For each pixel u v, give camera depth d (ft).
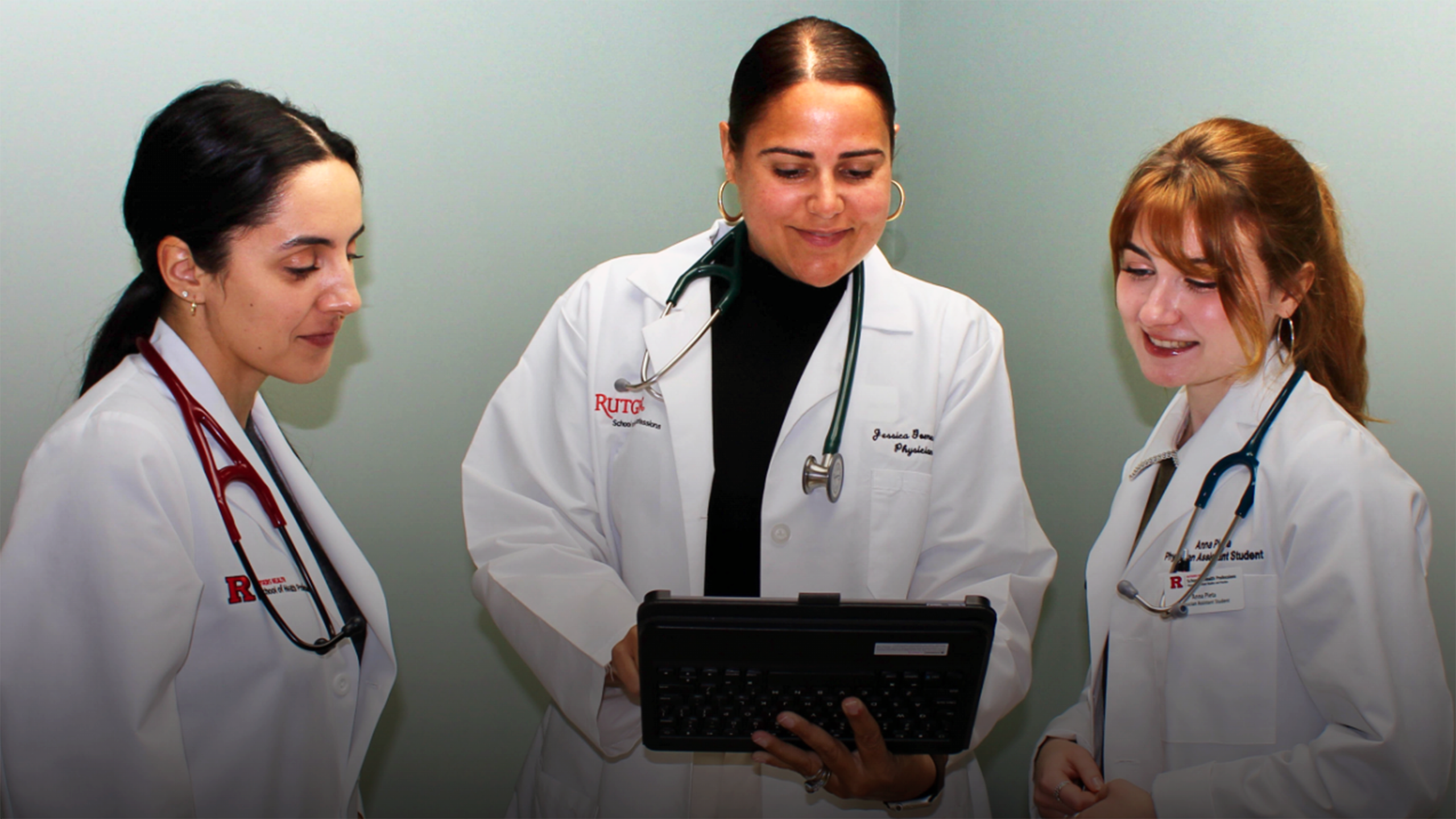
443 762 5.76
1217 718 3.09
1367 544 2.68
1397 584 2.67
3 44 4.26
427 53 5.13
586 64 5.55
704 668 2.73
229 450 3.19
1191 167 2.99
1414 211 3.42
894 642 2.65
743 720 2.83
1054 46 5.07
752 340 4.03
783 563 3.85
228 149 2.96
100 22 4.42
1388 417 3.57
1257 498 3.03
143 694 2.69
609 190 5.74
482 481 4.17
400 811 5.68
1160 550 3.34
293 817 3.23
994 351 4.18
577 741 4.15
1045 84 5.16
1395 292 3.51
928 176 6.22
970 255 5.85
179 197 2.97
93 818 2.73
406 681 5.60
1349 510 2.72
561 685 3.68
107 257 4.57
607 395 4.09
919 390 4.02
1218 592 3.08
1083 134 4.91
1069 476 5.20
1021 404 5.53
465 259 5.41
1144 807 3.06
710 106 5.96
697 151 5.97
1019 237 5.43
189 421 3.06
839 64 3.30
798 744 2.89
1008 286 5.55
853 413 3.96
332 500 5.29
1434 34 3.32
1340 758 2.66
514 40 5.33
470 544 4.05
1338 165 3.67
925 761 3.28
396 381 5.35
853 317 4.00
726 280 4.12
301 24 4.83
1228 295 2.95
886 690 2.76
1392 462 2.85
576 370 4.18
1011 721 5.74
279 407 5.09
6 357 4.45
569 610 3.63
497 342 5.58
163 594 2.75
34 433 4.54
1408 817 2.60
